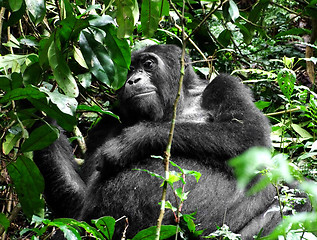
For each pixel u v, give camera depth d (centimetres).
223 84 544
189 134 479
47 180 484
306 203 468
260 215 480
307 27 866
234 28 829
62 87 359
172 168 471
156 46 579
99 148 548
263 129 503
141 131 486
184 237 410
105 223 352
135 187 463
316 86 757
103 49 385
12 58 416
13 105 401
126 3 380
